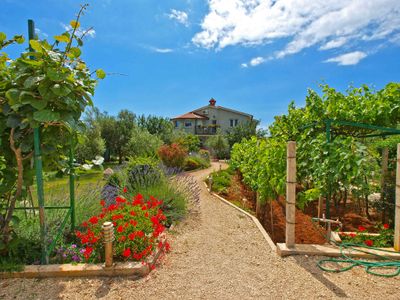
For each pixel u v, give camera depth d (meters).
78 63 2.31
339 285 2.09
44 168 2.54
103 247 2.44
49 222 2.89
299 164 4.20
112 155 19.52
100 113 18.25
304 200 3.81
